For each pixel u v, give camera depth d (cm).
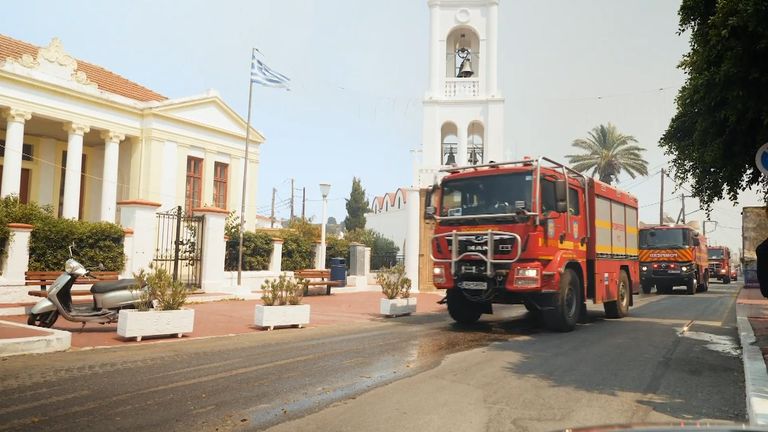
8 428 466
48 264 1402
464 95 2388
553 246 1116
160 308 1000
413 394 601
